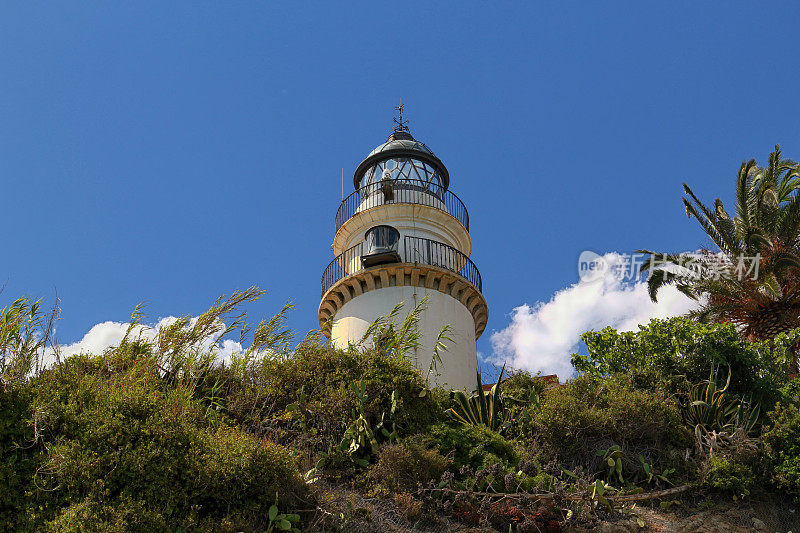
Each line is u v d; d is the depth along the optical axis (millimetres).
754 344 17641
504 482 11727
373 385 13352
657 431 13820
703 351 16953
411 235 25078
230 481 9836
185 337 12961
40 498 8992
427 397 13898
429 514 10977
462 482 11680
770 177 29094
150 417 10047
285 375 13414
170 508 9203
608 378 16609
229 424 12258
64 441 9586
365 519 10398
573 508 11312
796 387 17281
